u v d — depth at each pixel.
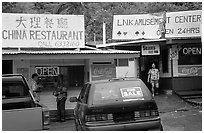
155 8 27.64
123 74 15.34
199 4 25.81
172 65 16.44
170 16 15.20
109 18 29.08
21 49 12.92
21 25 11.88
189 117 11.17
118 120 6.66
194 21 14.84
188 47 16.58
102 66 13.08
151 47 16.59
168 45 16.69
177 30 15.09
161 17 15.31
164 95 16.11
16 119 5.64
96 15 29.34
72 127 10.27
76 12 27.23
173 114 11.90
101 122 6.59
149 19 15.47
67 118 12.02
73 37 12.32
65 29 12.25
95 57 12.34
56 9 26.61
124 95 6.95
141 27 15.54
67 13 26.64
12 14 11.80
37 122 5.74
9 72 12.48
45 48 12.94
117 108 6.68
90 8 29.84
